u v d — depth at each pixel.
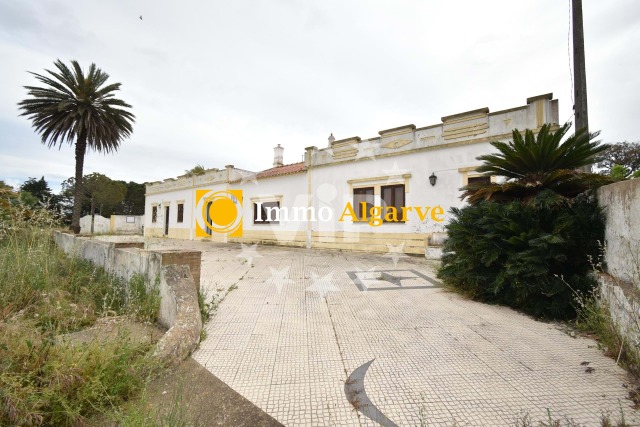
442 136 9.68
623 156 18.11
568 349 2.88
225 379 2.34
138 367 2.21
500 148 4.77
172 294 3.41
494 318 3.82
